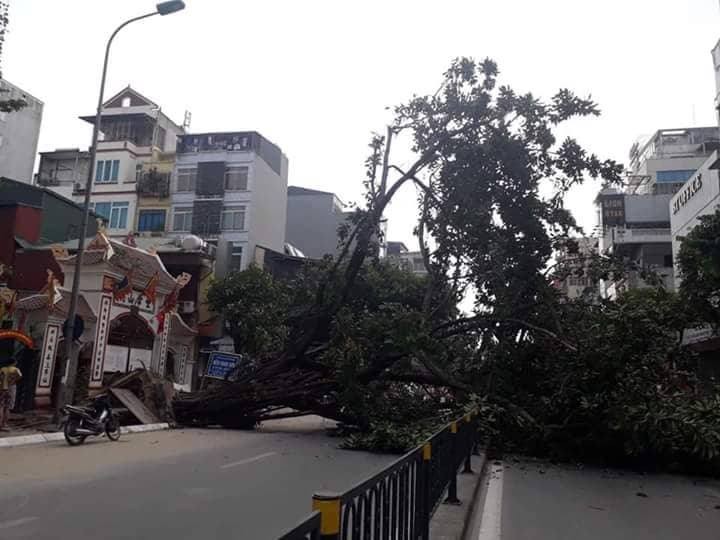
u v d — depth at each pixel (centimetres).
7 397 1420
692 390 1328
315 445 1445
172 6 1602
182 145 3928
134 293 2117
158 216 3850
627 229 3938
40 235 2473
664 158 4903
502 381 1467
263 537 584
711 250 1091
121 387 1823
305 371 1750
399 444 1326
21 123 3856
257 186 3872
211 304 3144
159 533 591
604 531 669
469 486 859
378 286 2367
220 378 2188
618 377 1220
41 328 1770
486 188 1520
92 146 1623
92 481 860
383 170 1609
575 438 1249
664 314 1383
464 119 1527
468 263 1648
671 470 1188
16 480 847
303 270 2142
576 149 1495
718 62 2716
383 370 1650
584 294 1595
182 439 1462
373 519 349
